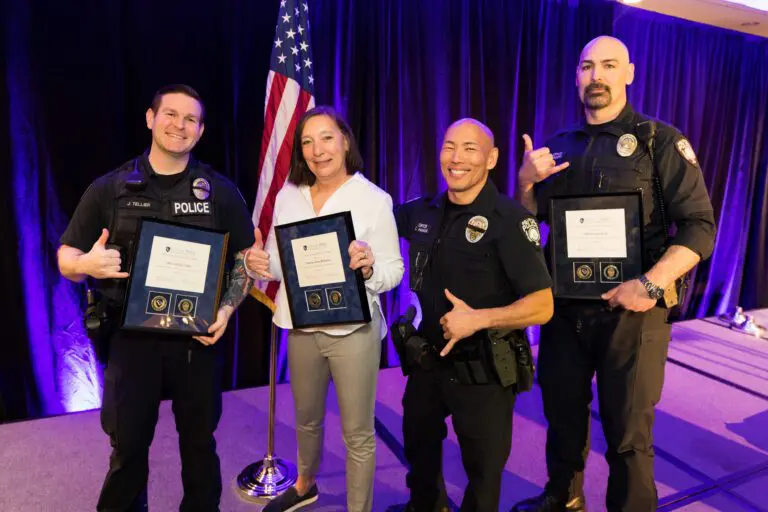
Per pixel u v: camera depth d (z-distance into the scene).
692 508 2.25
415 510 1.89
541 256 1.59
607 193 1.82
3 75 2.67
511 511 2.07
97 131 2.86
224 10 3.08
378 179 3.61
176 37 2.99
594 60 1.91
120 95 2.90
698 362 4.00
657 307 1.82
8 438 2.67
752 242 5.52
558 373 1.98
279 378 3.56
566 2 4.07
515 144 4.02
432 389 1.74
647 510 1.78
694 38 4.77
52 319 2.93
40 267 2.86
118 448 1.58
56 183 2.83
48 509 2.12
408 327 1.74
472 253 1.61
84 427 2.81
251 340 3.46
